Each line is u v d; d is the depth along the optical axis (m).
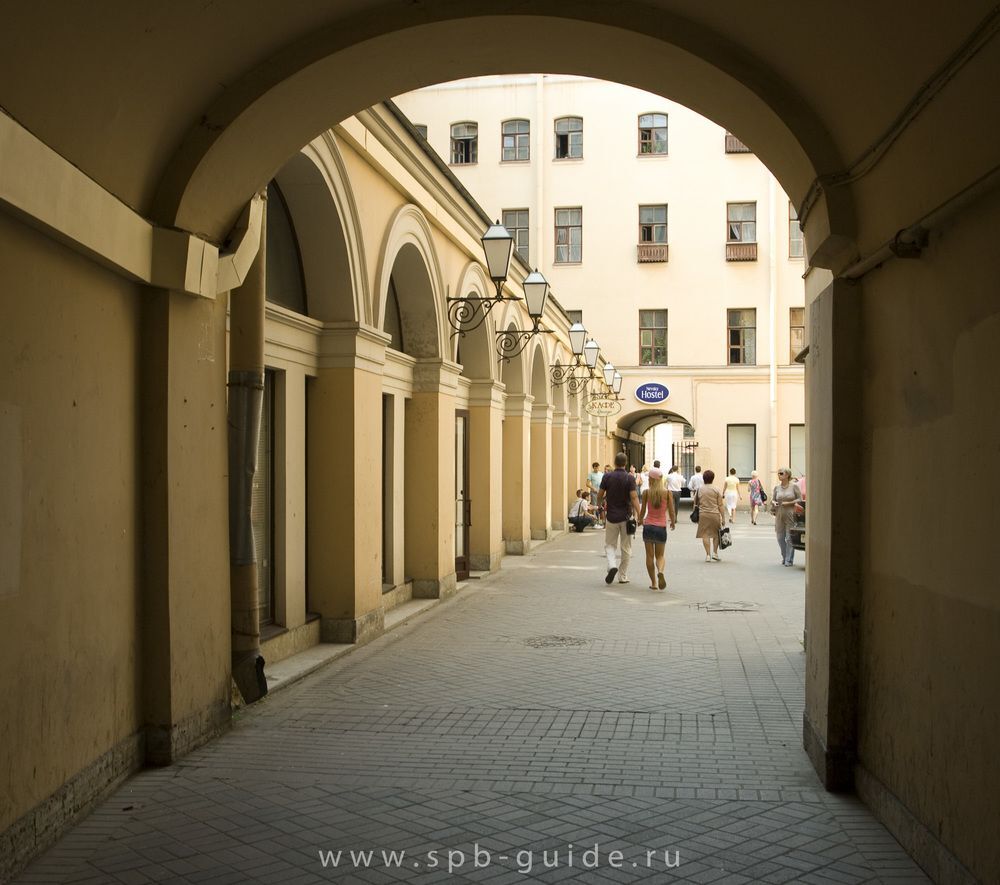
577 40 6.60
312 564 10.59
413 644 10.80
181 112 6.09
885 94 4.98
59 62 4.66
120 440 5.90
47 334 4.98
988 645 3.91
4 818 4.50
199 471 6.75
